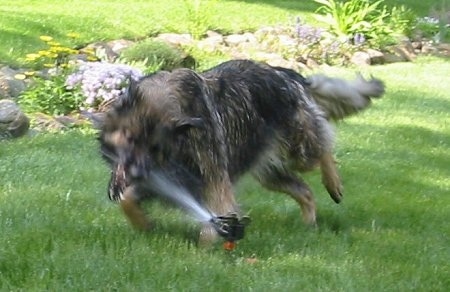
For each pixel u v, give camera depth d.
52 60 14.18
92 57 14.64
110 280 5.55
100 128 6.09
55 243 6.16
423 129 12.98
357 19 19.50
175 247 6.31
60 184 8.20
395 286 6.04
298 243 6.91
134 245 6.22
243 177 7.06
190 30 18.45
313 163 7.66
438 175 10.44
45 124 11.16
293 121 7.31
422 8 25.08
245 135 6.79
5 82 12.55
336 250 6.78
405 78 17.12
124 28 17.70
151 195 6.32
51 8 18.84
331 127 7.80
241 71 6.95
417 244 7.29
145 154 5.89
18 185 8.09
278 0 23.42
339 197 8.17
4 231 6.45
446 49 20.86
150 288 5.46
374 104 14.46
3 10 17.95
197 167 6.16
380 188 9.44
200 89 6.25
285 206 8.07
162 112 5.89
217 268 5.92
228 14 20.53
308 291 5.74
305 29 18.48
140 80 6.14
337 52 18.41
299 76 7.57
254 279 5.81
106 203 7.51
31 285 5.42
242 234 6.34
